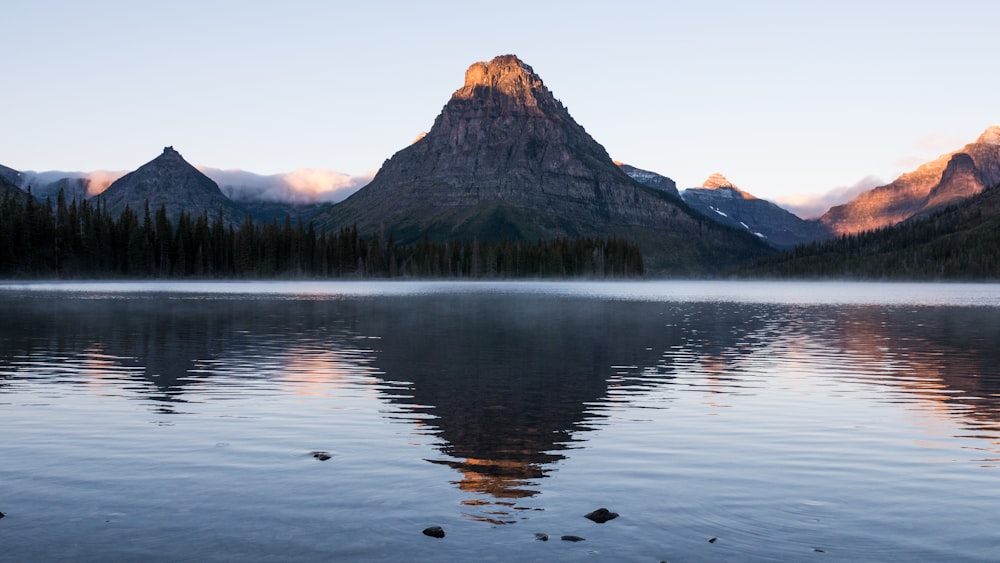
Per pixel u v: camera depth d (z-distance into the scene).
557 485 16.16
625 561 12.07
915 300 127.56
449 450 19.14
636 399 26.66
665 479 16.66
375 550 12.52
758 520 14.04
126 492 15.54
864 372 34.12
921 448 19.58
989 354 41.78
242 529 13.45
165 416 23.30
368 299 113.31
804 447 19.66
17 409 24.31
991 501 15.20
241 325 59.41
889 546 12.76
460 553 12.40
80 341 46.34
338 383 30.00
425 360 37.66
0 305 87.62
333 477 16.66
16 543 12.73
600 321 67.56
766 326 63.19
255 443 19.77
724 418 23.34
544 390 28.56
